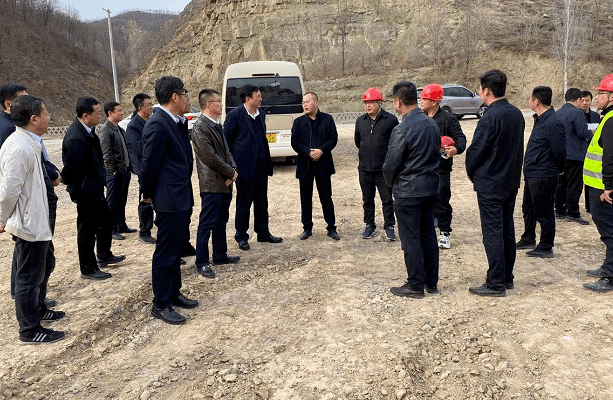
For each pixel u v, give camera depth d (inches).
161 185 166.9
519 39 1451.8
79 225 210.4
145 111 265.6
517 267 216.1
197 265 219.3
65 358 152.5
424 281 188.1
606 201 181.3
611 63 1338.6
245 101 242.1
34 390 135.6
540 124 220.8
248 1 1886.1
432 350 149.9
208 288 202.7
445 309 175.8
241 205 249.6
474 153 179.3
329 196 262.8
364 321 168.9
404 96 178.4
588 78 1321.4
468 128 808.9
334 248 250.8
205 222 216.4
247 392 132.0
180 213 170.1
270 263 231.3
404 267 219.9
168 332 166.4
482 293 185.8
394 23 1782.7
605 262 188.2
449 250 241.6
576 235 260.7
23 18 3041.3
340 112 1392.7
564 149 214.2
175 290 182.7
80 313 181.0
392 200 257.6
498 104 175.2
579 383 131.3
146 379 139.6
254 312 179.5
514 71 1389.0
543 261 222.4
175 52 2017.7
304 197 264.2
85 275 214.5
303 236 266.5
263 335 162.2
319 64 1711.4
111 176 272.4
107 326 172.2
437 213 243.1
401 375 136.4
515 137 175.6
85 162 203.8
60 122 2223.2
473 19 1502.2
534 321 164.4
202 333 164.9
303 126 256.8
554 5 1552.7
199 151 208.8
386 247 249.6
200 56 1941.4
